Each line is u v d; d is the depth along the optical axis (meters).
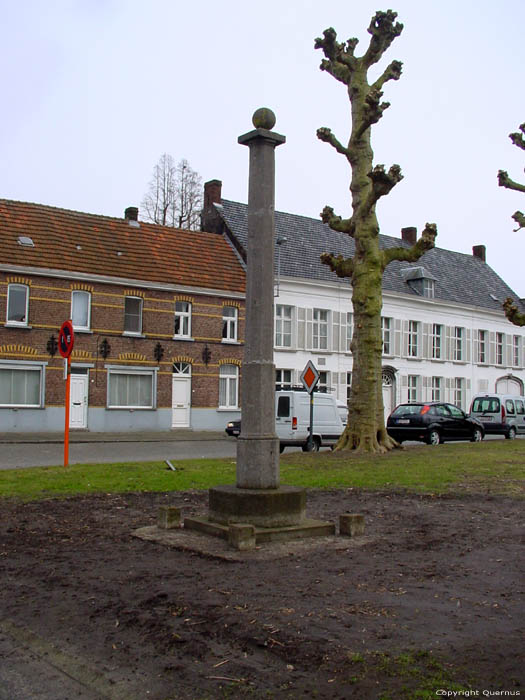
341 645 4.76
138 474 13.56
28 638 5.12
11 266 27.91
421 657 4.55
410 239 47.78
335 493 11.77
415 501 10.98
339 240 42.09
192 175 49.81
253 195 8.52
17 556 7.30
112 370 30.56
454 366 45.31
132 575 6.55
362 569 6.76
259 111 8.58
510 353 49.78
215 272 34.25
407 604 5.67
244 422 8.42
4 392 28.16
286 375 36.44
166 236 34.72
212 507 8.35
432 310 44.09
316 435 24.23
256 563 6.96
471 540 8.12
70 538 8.12
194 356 32.78
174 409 32.38
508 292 51.59
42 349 28.73
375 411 19.20
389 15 19.19
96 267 30.33
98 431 30.03
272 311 8.45
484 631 5.04
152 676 4.43
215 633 5.05
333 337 38.16
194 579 6.41
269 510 8.05
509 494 11.66
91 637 5.09
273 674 4.39
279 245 38.12
